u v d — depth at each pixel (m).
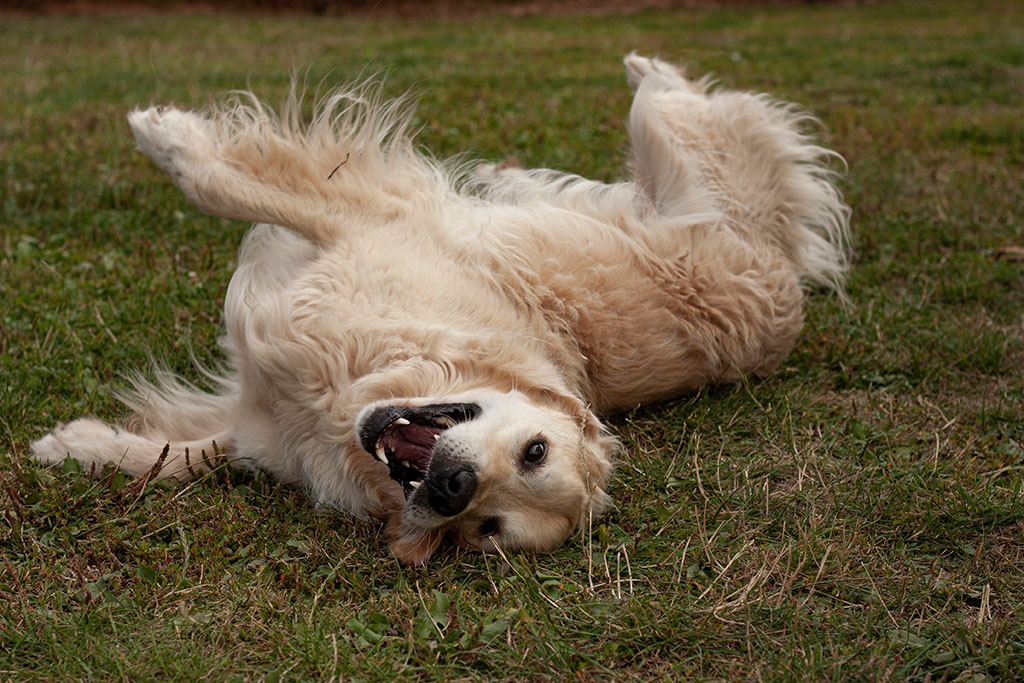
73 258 5.08
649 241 4.21
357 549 3.32
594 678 2.83
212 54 12.34
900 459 3.89
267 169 3.98
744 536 3.44
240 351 3.75
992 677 2.87
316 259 3.85
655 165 4.76
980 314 5.04
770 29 16.67
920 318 4.98
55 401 3.93
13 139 7.11
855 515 3.58
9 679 2.65
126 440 3.66
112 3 18.27
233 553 3.24
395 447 3.30
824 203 5.07
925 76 11.07
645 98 4.94
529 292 3.84
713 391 4.41
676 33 15.90
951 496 3.61
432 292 3.67
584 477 3.39
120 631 2.83
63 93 9.05
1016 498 3.54
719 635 2.96
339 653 2.80
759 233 4.71
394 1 19.50
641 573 3.26
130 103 8.60
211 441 3.79
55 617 2.83
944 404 4.32
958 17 18.56
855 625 3.03
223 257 5.30
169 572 3.07
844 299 5.09
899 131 8.09
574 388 3.86
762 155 4.86
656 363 4.08
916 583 3.22
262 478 3.66
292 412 3.61
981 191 6.49
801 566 3.22
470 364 3.54
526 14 19.80
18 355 4.20
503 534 3.27
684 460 3.86
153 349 4.37
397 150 4.36
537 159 6.68
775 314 4.45
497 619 2.98
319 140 4.17
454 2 20.09
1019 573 3.27
